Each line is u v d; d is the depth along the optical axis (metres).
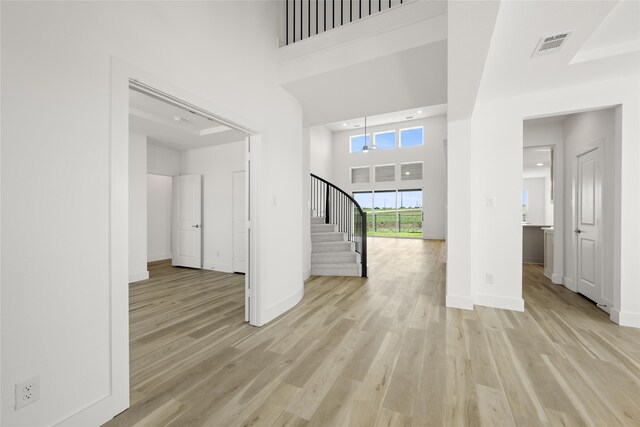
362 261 4.88
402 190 10.91
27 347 1.27
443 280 4.57
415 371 1.97
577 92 2.91
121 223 1.61
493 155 3.27
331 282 4.52
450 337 2.50
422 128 10.48
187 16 2.09
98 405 1.50
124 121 1.63
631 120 2.72
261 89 2.86
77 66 1.44
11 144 1.22
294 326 2.78
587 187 3.60
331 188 6.46
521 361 2.09
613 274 2.98
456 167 3.28
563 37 2.05
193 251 5.79
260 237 2.84
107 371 1.55
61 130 1.38
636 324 2.70
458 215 3.27
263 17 2.92
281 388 1.79
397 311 3.17
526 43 2.12
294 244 3.48
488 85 2.89
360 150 11.57
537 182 10.28
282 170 3.22
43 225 1.31
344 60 2.74
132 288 4.25
